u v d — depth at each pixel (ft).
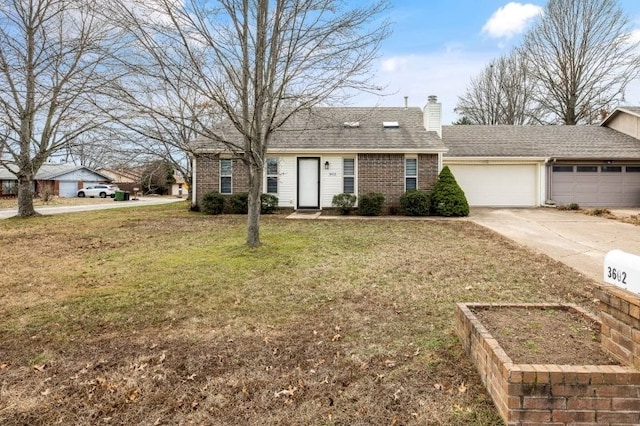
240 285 17.10
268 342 11.55
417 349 10.85
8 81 39.68
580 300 14.97
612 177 51.21
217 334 12.15
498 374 7.80
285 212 45.80
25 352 10.92
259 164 23.49
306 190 47.19
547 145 53.47
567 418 7.07
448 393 8.64
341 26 20.90
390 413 8.04
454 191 42.52
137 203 83.92
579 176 51.39
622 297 7.67
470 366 9.73
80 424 7.82
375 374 9.61
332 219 39.60
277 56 21.36
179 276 18.48
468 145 54.13
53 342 11.57
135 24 18.53
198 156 23.04
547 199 51.37
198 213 45.98
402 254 23.30
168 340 11.71
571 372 7.07
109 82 20.22
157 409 8.32
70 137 41.16
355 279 18.02
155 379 9.48
